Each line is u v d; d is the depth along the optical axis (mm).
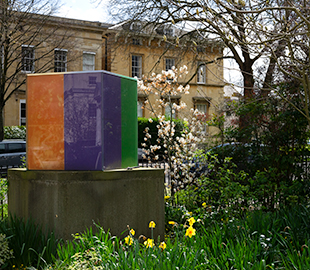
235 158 7094
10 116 24406
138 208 4867
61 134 4988
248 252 3609
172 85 8781
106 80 4961
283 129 6785
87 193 4629
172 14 12680
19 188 4949
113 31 27359
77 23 26422
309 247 3785
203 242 3984
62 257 3879
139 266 3328
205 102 30891
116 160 5082
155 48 29297
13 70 23719
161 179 5109
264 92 7004
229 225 4758
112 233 4664
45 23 20906
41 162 5043
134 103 5539
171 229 5488
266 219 4762
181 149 8023
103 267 3459
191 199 6547
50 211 4641
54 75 5062
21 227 4336
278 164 6781
